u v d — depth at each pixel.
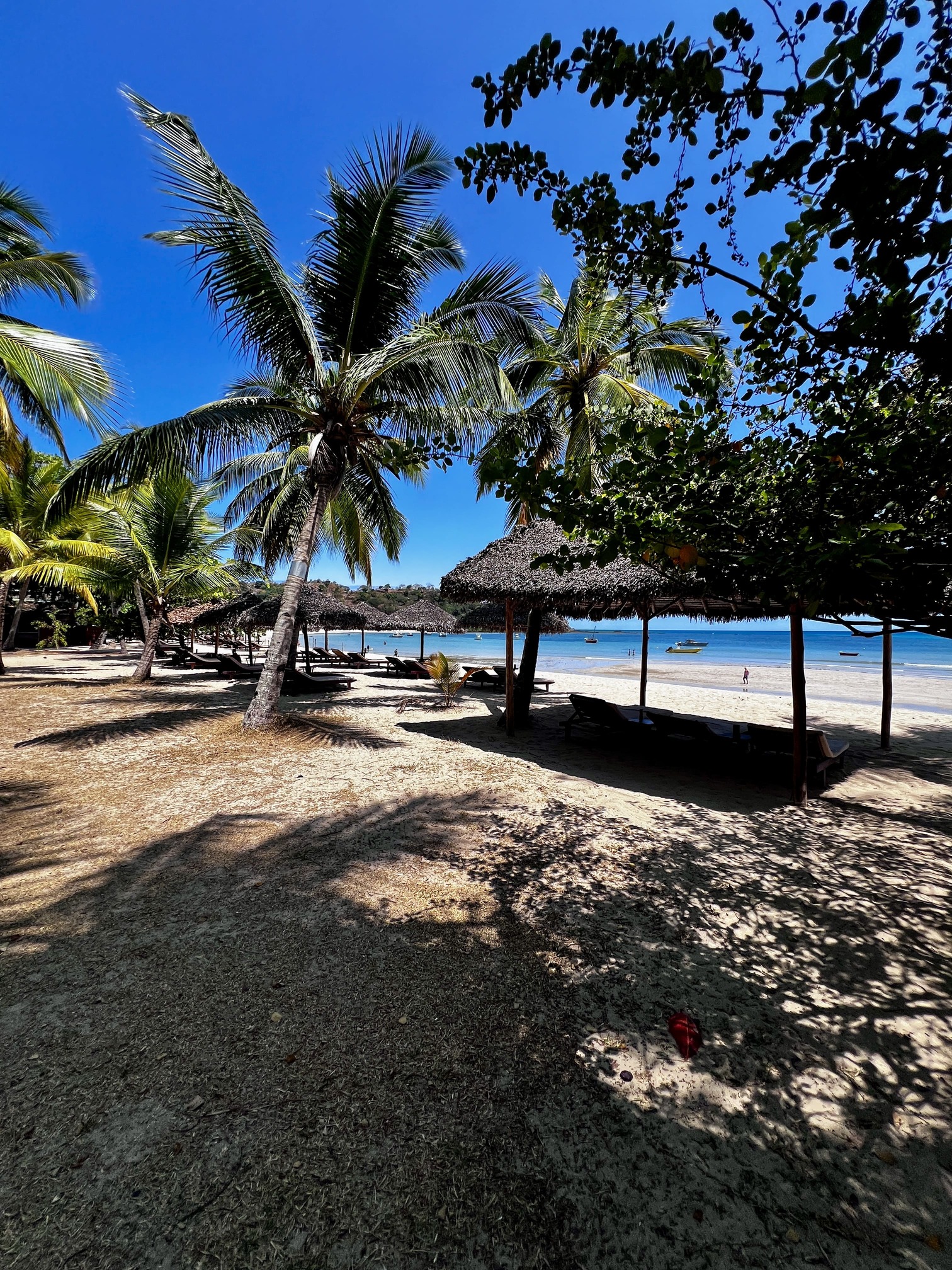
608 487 1.93
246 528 16.17
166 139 5.98
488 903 3.21
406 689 14.30
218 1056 1.98
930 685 17.14
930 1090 1.91
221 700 11.33
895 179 1.00
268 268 6.78
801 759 5.17
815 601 1.77
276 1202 1.46
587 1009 2.30
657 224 1.59
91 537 14.82
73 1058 1.97
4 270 9.02
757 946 2.81
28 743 7.29
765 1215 1.47
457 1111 1.78
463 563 8.38
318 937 2.82
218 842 4.10
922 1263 1.34
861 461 1.65
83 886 3.36
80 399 8.01
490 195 1.75
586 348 9.70
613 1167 1.60
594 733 8.28
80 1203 1.45
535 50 1.38
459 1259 1.34
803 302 1.48
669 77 1.22
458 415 7.91
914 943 2.85
